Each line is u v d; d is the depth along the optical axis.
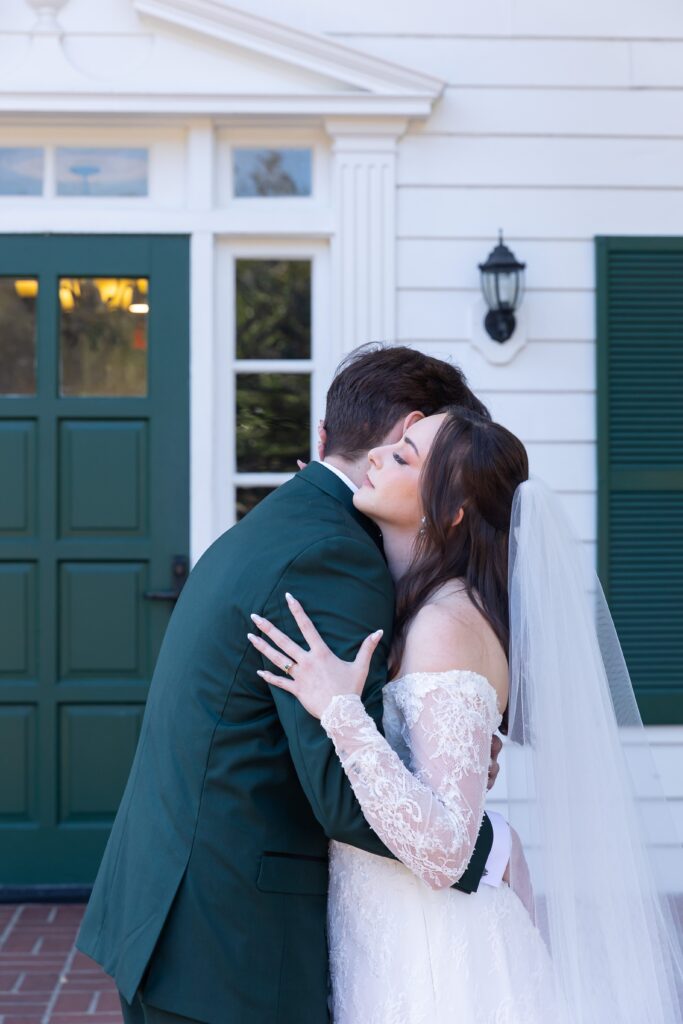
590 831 1.77
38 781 4.31
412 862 1.55
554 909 1.76
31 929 4.04
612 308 4.29
